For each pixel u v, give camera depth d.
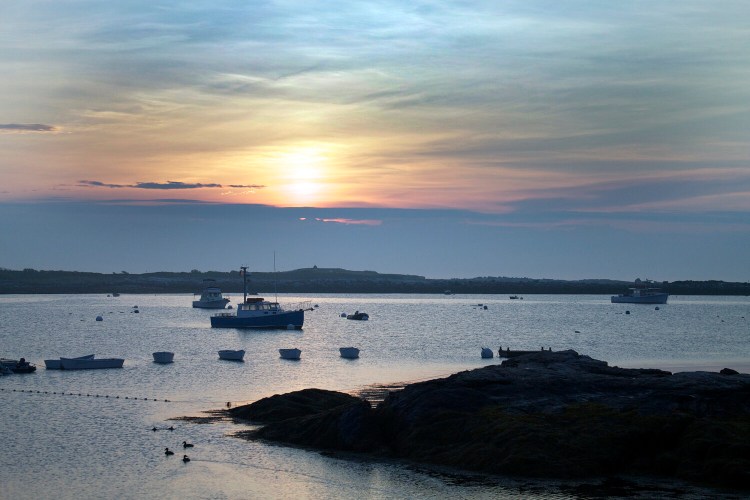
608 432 60.06
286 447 66.12
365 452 63.91
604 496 52.28
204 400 88.69
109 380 105.19
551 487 54.25
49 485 56.31
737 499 51.41
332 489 55.31
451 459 60.00
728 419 62.91
